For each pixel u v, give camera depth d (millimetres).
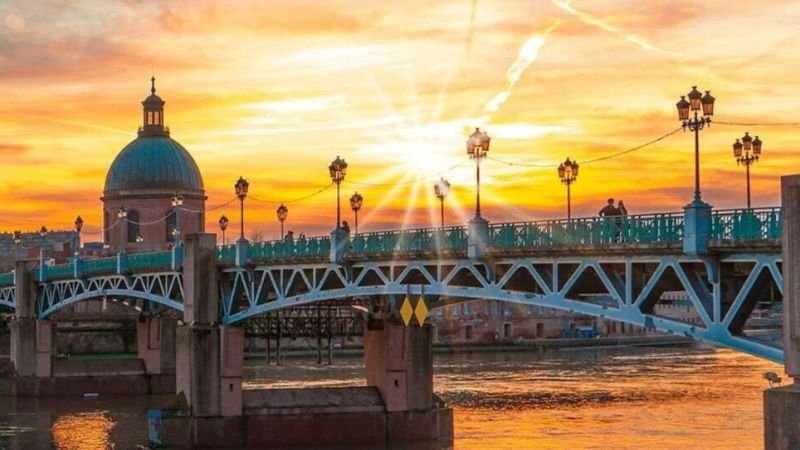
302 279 93812
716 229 53625
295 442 93625
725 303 55156
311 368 165125
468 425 103438
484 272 72875
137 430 106250
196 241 97562
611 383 143375
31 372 141000
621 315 60125
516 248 67375
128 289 125500
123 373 141750
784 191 47844
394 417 93688
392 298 91250
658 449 88812
